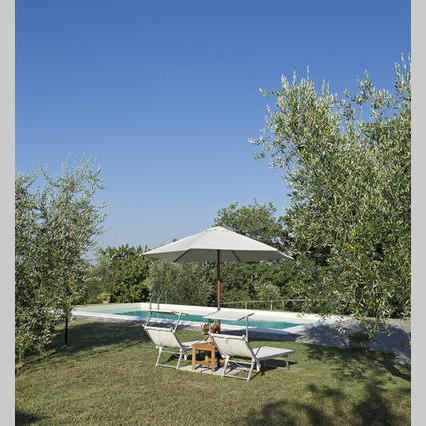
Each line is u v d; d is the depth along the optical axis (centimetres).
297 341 1233
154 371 898
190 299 2452
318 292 709
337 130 716
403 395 718
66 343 1186
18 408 669
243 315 873
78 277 1027
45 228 948
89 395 733
